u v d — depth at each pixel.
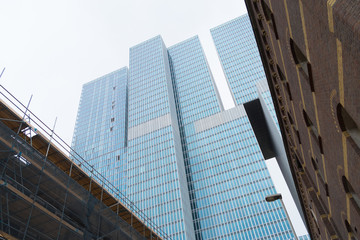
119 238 29.62
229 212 101.00
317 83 12.62
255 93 132.75
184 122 139.62
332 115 11.92
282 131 28.86
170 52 177.50
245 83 137.88
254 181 105.62
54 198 23.94
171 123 127.38
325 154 15.61
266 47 23.27
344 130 11.25
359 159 10.43
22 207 20.70
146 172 114.31
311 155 19.72
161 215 96.56
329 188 17.52
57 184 22.78
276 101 26.92
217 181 111.75
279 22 15.95
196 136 131.25
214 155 120.81
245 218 97.25
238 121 127.19
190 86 153.25
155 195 104.06
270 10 17.48
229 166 114.31
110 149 136.88
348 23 7.58
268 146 65.69
